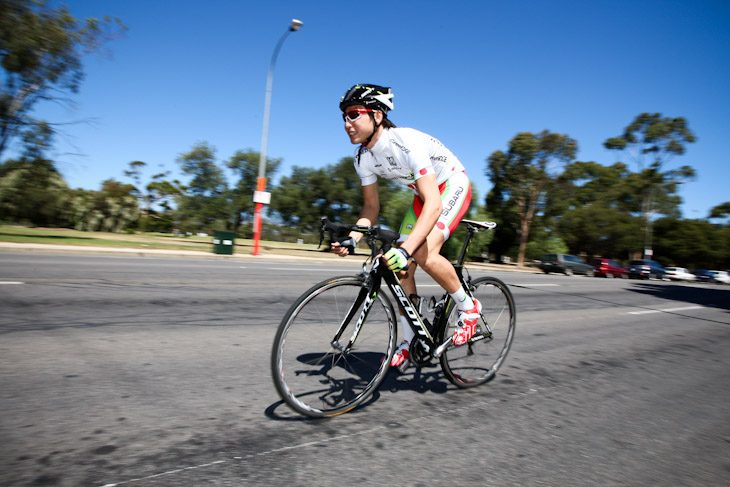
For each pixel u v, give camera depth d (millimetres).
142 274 6926
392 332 2268
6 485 1342
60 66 17453
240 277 7453
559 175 38812
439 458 1713
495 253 44281
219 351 3006
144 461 1539
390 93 2186
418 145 2174
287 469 1545
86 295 4703
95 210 52000
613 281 16922
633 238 45250
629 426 2217
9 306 3934
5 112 17172
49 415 1872
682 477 1713
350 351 2117
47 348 2820
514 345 3928
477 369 2715
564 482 1603
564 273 26859
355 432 1895
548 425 2145
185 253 14109
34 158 18547
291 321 1894
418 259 2293
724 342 4828
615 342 4398
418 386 2572
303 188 34844
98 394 2137
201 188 34094
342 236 2090
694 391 2914
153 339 3197
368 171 2492
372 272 2109
